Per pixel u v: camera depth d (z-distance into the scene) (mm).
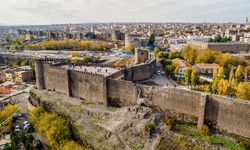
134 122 61156
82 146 61906
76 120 70125
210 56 129875
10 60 192875
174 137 56406
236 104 53781
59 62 96438
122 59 151875
